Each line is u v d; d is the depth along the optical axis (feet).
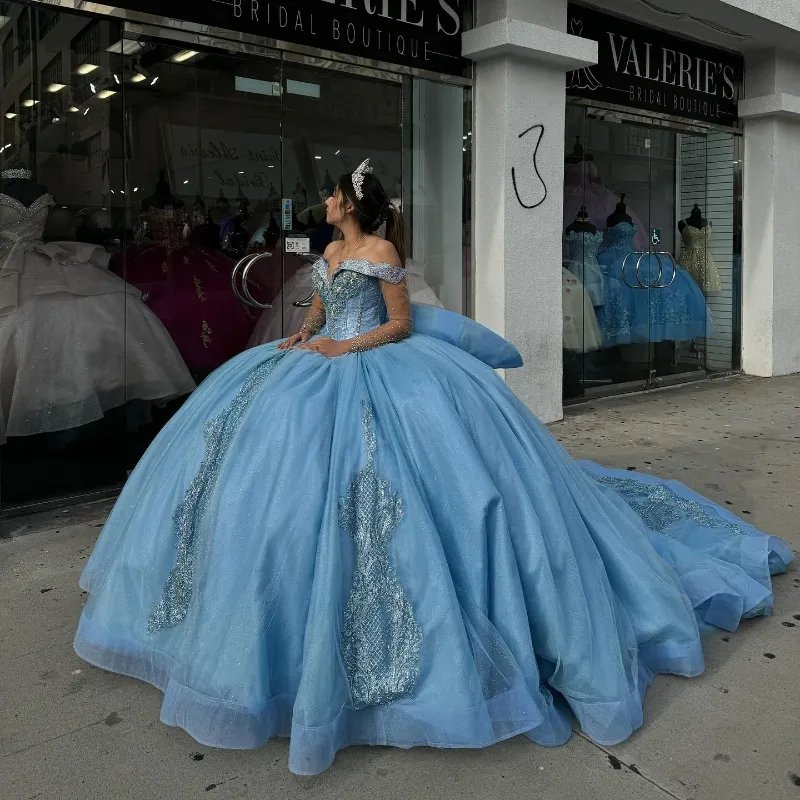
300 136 15.49
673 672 7.88
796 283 27.09
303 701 6.22
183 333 14.48
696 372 25.73
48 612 9.36
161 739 6.85
